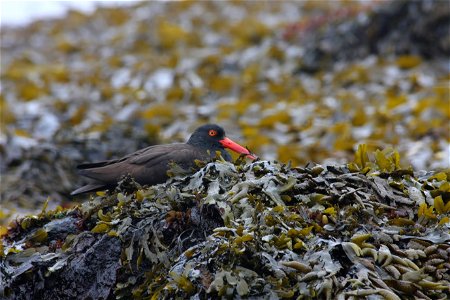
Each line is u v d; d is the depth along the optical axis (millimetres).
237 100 20125
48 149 15422
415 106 16938
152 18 30312
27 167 14977
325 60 22516
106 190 9203
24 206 14008
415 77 19484
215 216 7523
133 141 16625
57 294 7848
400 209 7605
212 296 6668
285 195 7594
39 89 22016
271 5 31172
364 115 16828
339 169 8125
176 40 26359
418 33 21469
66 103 20438
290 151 15039
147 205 7902
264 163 8102
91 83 22547
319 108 18234
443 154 14117
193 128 17453
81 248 7922
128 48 26609
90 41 28875
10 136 15938
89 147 16188
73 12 33438
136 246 7637
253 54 23594
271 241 6918
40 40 30312
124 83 22391
